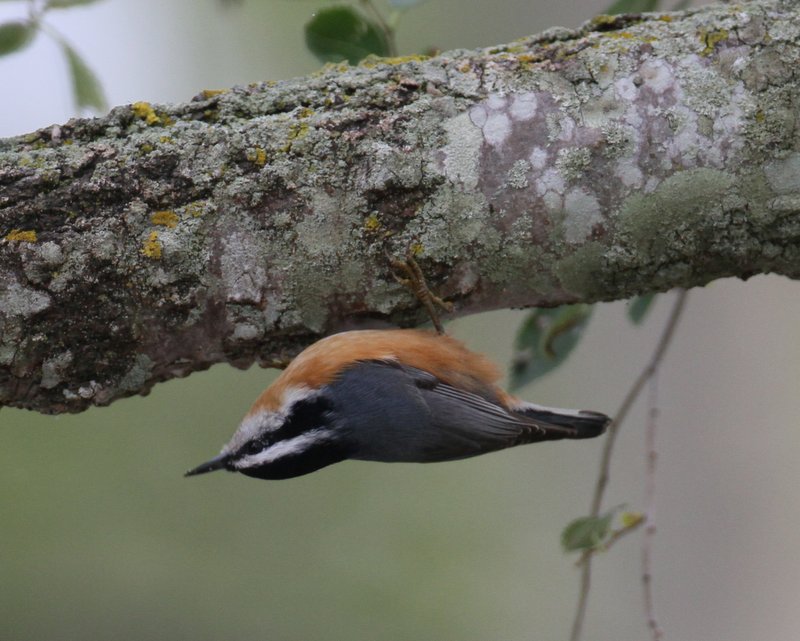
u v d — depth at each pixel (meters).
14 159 7.04
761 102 7.00
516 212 7.14
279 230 7.12
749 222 7.09
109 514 14.96
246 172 7.08
